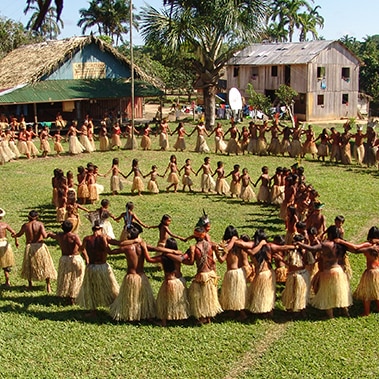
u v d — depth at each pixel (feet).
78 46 109.91
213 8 100.58
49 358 24.50
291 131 83.41
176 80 180.14
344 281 28.45
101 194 58.44
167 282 27.55
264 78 149.79
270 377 23.06
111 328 27.35
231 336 26.68
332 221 47.39
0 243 33.06
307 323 28.17
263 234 28.68
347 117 147.23
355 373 23.31
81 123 115.44
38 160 78.84
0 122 100.48
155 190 59.00
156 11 101.04
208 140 96.89
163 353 24.97
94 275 28.43
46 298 31.45
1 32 167.12
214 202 55.36
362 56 198.59
